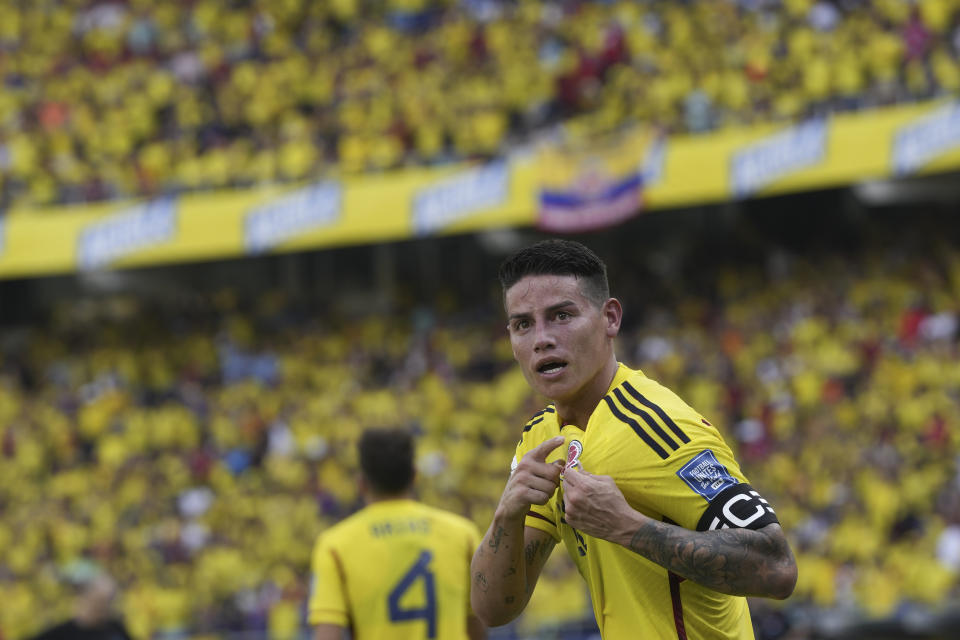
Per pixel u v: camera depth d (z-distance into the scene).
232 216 46.91
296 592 34.25
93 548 39.25
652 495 6.48
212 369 49.75
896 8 45.72
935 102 39.16
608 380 6.96
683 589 6.63
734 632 6.87
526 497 6.73
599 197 42.50
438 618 10.59
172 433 45.56
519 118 48.56
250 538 38.03
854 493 32.62
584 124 46.81
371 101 50.41
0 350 53.69
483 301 50.22
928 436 33.97
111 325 52.94
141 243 47.50
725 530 6.20
